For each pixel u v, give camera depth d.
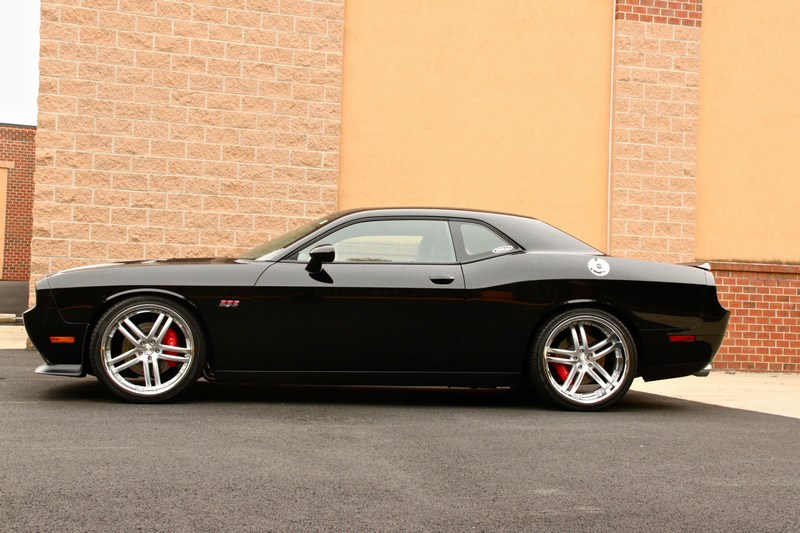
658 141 9.94
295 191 9.08
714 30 10.23
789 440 4.74
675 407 6.12
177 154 8.81
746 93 10.28
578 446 4.38
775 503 3.36
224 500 3.19
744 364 9.90
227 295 5.40
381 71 9.38
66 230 8.58
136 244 8.71
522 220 5.98
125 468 3.61
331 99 9.18
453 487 3.47
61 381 6.28
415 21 9.48
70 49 8.61
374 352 5.53
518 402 6.07
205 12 8.89
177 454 3.90
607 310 5.75
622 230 9.80
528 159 9.69
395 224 5.76
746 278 9.95
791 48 10.40
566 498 3.36
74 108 8.61
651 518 3.12
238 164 8.95
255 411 5.20
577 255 5.83
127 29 8.73
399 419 5.09
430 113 9.48
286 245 5.68
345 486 3.43
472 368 5.64
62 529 2.80
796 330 10.02
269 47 9.04
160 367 5.59
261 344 5.45
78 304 5.30
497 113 9.63
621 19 9.88
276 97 9.05
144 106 8.75
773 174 10.31
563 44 9.82
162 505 3.10
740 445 4.54
